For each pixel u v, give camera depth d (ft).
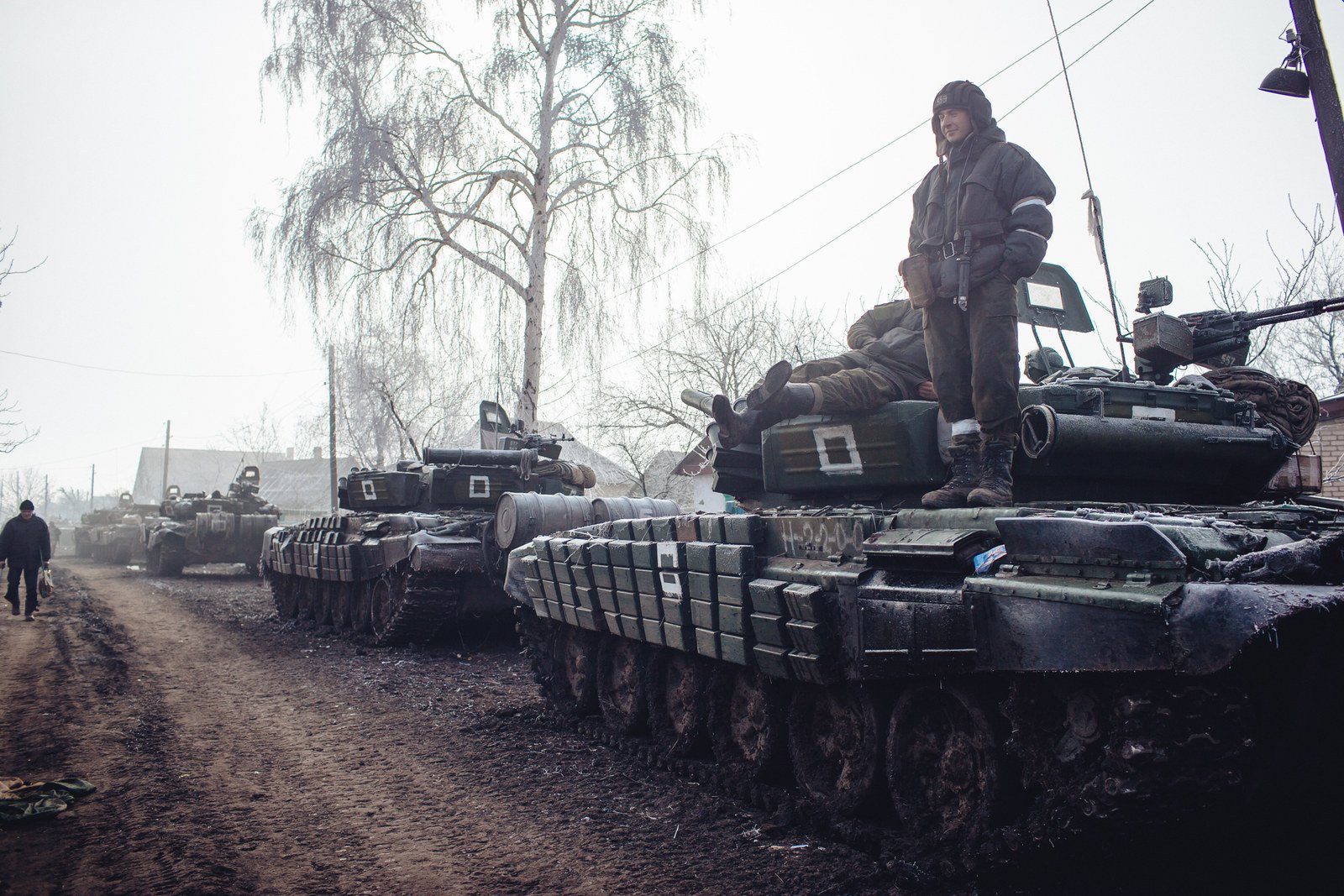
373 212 69.36
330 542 50.14
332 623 52.24
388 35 70.23
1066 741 13.50
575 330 69.67
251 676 36.83
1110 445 16.66
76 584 83.71
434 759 24.53
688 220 70.08
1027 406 17.02
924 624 15.26
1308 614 11.66
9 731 26.89
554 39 73.26
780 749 20.48
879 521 17.78
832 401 18.62
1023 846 13.93
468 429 115.85
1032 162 17.21
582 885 16.08
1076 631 12.76
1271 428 18.85
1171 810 12.23
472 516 44.11
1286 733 12.91
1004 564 14.61
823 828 18.37
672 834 18.67
